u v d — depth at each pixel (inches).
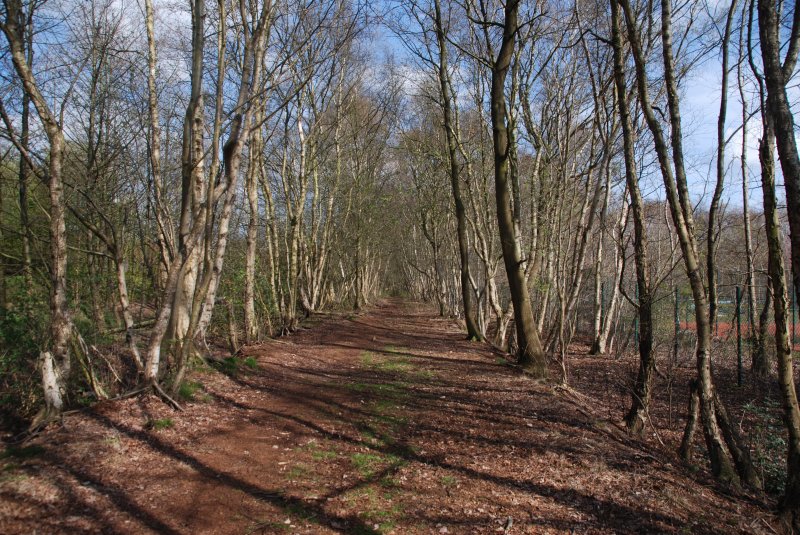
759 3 204.7
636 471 234.7
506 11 456.1
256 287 641.0
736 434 261.1
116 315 408.8
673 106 270.1
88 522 168.2
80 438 230.4
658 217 750.5
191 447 244.8
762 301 595.8
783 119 197.6
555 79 612.4
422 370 473.7
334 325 853.2
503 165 479.8
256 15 428.1
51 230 259.1
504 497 204.4
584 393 446.6
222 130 315.6
